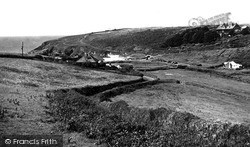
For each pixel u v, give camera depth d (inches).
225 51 6161.4
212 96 2573.8
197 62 5713.6
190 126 810.8
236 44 7160.4
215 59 5871.1
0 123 684.1
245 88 3216.0
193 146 669.9
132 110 1080.8
